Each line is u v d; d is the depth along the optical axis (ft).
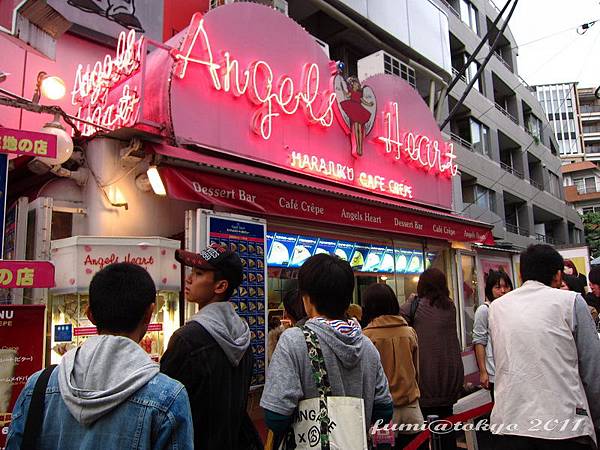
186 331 7.31
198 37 17.37
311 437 6.21
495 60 68.85
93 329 12.28
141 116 14.73
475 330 15.12
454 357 13.98
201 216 15.06
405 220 23.39
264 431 15.99
